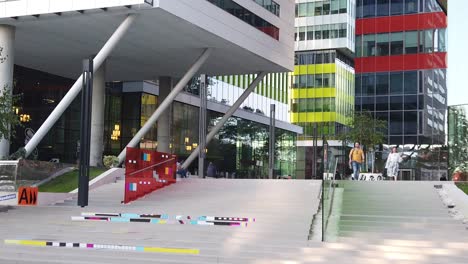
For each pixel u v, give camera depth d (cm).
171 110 5050
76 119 5044
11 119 2338
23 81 4600
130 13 3114
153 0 3030
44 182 2633
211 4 3500
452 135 2588
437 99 6172
